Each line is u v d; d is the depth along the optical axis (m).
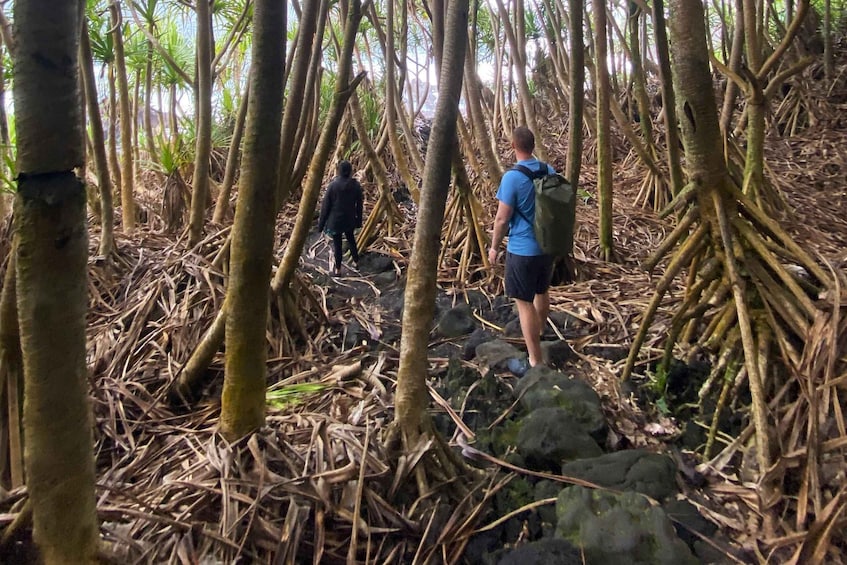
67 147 1.14
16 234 1.16
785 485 2.29
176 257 4.08
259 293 2.10
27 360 1.23
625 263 4.78
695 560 1.93
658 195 6.09
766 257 2.76
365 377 3.07
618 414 2.85
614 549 1.94
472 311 4.07
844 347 2.51
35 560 1.56
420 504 2.20
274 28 1.87
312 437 2.37
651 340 3.36
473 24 6.56
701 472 2.45
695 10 2.69
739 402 2.72
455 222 4.83
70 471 1.33
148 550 1.89
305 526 2.07
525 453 2.47
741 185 4.73
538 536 2.17
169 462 2.42
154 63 7.07
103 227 4.15
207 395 3.05
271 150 1.96
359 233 5.57
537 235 3.08
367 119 8.05
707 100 2.75
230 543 1.93
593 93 8.48
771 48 8.12
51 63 1.09
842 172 6.65
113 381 3.03
